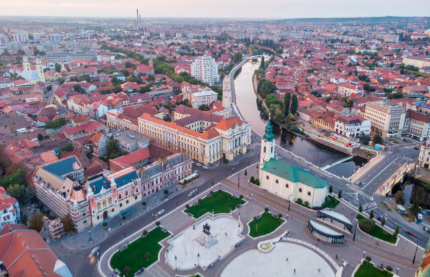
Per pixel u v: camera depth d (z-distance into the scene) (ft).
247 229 514.68
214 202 589.73
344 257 453.99
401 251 467.93
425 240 493.77
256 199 600.39
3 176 650.02
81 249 468.75
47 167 599.57
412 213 566.36
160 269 431.43
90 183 523.29
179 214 554.46
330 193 624.59
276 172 604.08
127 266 434.71
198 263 440.45
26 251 392.88
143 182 594.24
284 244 481.05
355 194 626.23
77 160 637.30
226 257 453.99
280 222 531.91
